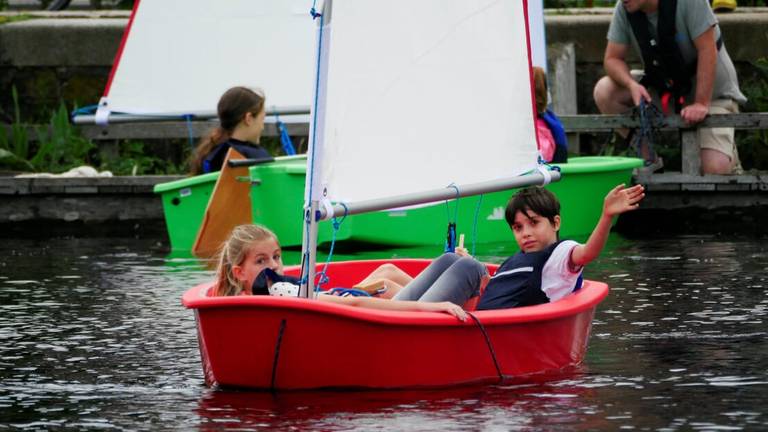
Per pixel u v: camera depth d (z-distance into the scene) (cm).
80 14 5141
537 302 2031
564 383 1848
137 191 4094
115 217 4109
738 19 4625
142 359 2062
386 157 1964
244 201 3494
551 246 2052
